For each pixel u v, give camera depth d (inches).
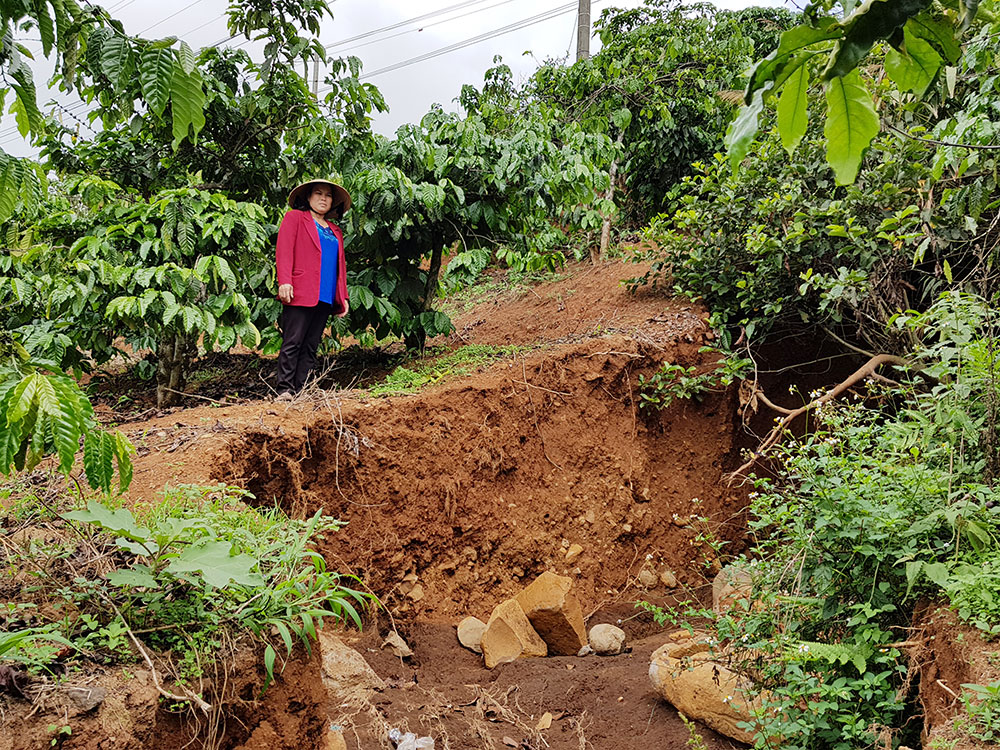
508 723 174.7
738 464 287.1
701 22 418.9
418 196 260.2
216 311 232.7
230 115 276.1
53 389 83.8
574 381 264.4
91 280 216.8
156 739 91.0
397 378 259.0
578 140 304.3
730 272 283.3
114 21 87.4
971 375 145.8
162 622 101.9
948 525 132.6
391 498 221.8
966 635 112.6
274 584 114.2
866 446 153.6
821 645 126.9
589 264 398.3
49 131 275.4
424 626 217.6
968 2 42.8
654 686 171.8
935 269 221.3
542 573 241.1
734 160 44.2
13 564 112.0
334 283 246.7
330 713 166.9
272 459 199.0
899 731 120.6
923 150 212.7
